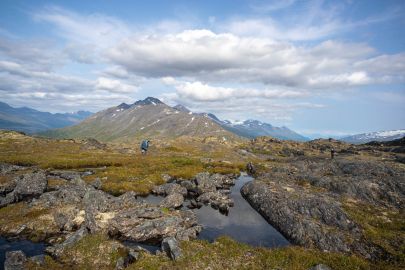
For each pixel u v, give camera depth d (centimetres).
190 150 12338
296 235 3125
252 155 11744
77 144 12088
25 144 11081
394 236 2773
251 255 2523
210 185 5538
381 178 4662
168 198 4462
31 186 4578
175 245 2558
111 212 3462
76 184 5009
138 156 9362
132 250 2620
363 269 2241
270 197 4322
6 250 2772
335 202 3844
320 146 14825
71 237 2881
